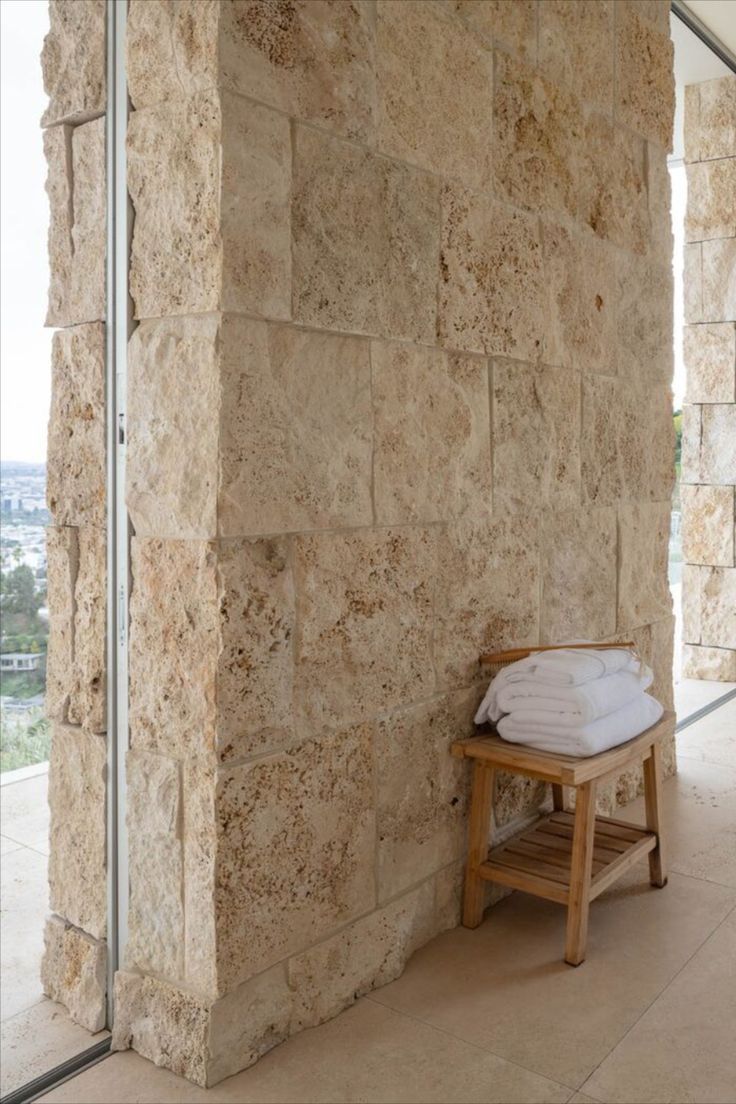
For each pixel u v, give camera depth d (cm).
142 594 172
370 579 193
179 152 161
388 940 202
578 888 205
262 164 164
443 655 215
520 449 238
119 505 177
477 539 224
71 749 190
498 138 225
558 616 258
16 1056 177
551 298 247
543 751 211
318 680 182
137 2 165
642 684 232
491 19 221
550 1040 179
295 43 170
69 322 185
